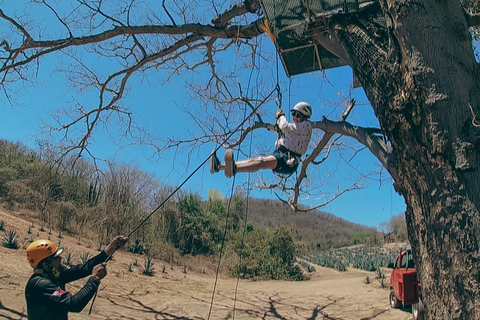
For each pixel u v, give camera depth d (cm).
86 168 2484
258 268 2520
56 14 730
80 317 846
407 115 372
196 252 2806
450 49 351
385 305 1221
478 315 309
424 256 356
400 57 381
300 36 584
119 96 852
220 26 727
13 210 2086
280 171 479
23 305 812
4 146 2508
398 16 365
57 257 376
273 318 1100
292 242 2703
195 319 1007
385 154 484
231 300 1352
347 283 1859
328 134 695
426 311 356
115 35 736
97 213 2364
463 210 327
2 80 787
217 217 3173
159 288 1388
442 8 357
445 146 340
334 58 666
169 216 2781
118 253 2105
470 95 346
